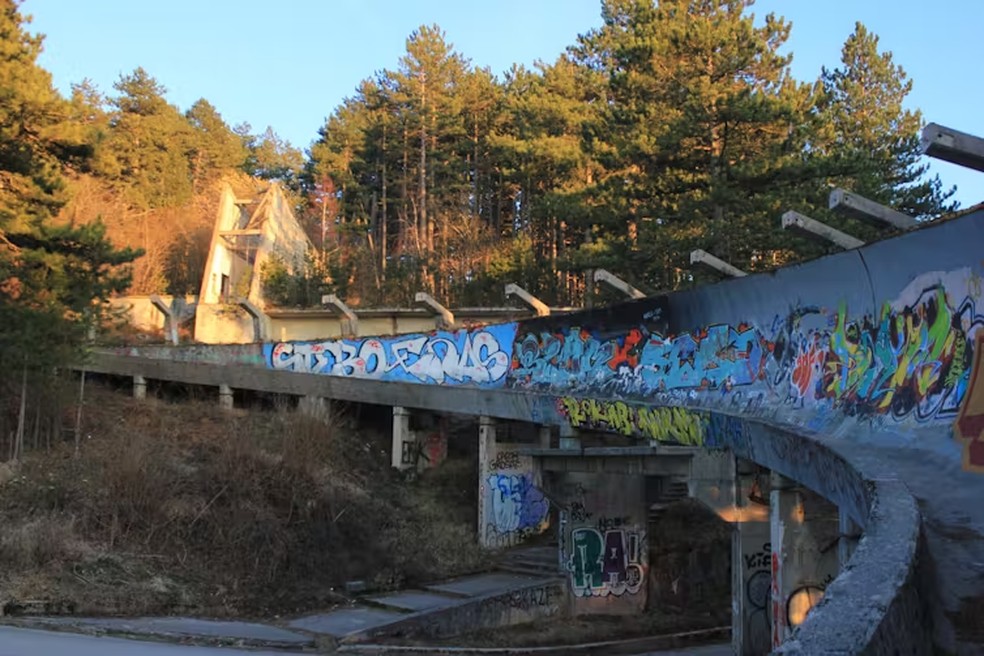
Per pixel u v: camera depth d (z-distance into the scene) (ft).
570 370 91.76
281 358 111.24
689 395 74.02
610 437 99.09
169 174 220.64
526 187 177.27
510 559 84.17
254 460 75.72
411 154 203.00
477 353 102.32
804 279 58.59
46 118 72.64
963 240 41.34
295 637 54.39
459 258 173.27
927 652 15.81
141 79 237.04
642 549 79.36
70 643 41.52
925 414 40.75
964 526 24.16
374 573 73.36
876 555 16.12
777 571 50.19
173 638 48.57
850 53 165.58
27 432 77.46
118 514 64.49
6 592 51.60
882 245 48.24
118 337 115.14
